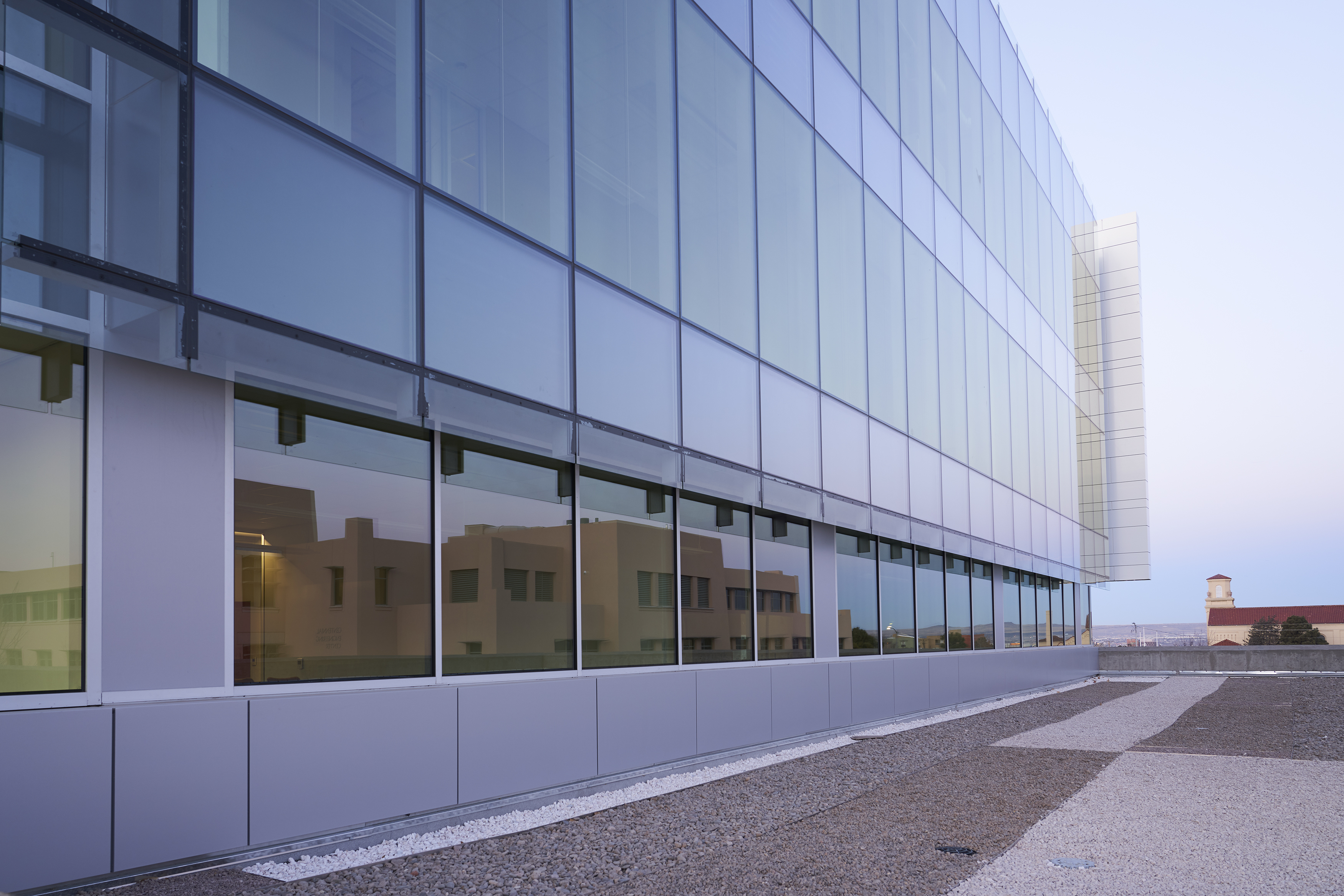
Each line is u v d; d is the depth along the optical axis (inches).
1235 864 247.9
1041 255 1198.3
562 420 350.3
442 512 314.2
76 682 210.7
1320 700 801.6
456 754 294.8
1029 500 1046.4
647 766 387.9
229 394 247.9
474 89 326.6
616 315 390.3
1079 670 1258.0
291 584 261.0
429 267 299.6
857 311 625.9
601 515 391.2
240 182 243.1
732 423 468.4
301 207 259.0
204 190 233.9
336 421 280.8
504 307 330.0
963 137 893.2
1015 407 1007.6
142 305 221.0
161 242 224.4
